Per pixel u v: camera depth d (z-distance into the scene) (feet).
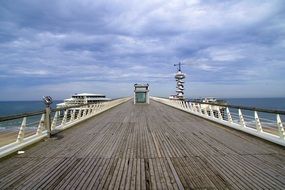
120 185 14.55
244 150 23.09
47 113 30.35
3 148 21.86
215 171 16.93
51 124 33.01
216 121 43.83
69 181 15.31
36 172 17.15
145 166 18.17
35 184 14.92
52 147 25.02
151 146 24.91
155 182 14.98
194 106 62.18
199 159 19.99
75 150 23.57
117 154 21.77
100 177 15.93
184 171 16.98
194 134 32.09
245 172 16.67
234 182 14.87
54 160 20.16
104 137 30.40
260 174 16.25
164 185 14.49
